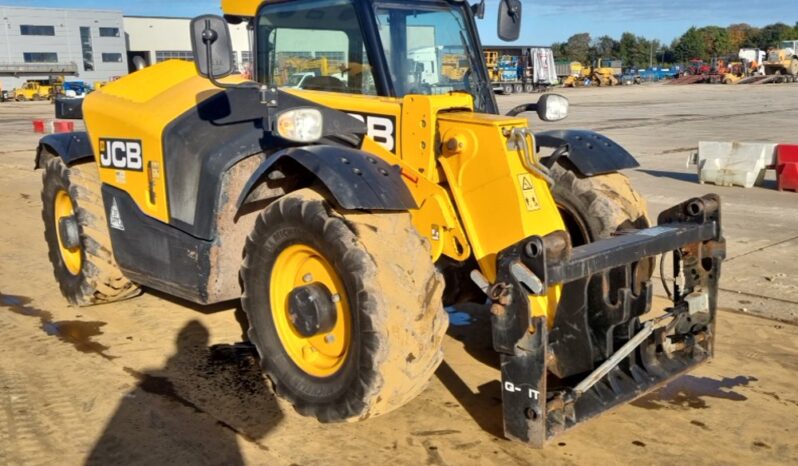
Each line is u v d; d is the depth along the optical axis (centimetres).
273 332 386
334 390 355
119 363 448
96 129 505
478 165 367
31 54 7169
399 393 344
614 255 339
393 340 334
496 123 359
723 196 1025
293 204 362
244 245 407
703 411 385
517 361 322
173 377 428
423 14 422
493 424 369
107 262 527
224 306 553
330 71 430
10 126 2520
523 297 313
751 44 11725
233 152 412
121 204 489
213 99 450
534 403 319
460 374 429
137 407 390
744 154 1102
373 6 404
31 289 602
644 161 1402
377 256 338
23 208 951
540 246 306
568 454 341
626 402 352
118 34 7588
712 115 2600
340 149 363
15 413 385
